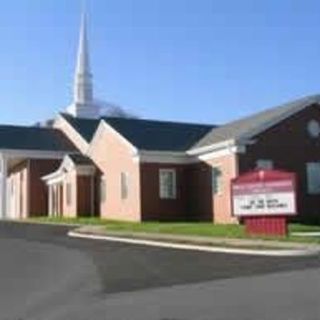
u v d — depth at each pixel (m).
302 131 40.78
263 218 28.92
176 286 16.61
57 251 25.62
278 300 13.80
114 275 19.05
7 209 61.94
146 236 29.84
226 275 18.03
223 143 39.56
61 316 13.69
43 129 60.94
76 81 71.88
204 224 35.78
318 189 40.72
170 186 42.75
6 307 15.30
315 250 22.84
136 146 43.00
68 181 50.78
